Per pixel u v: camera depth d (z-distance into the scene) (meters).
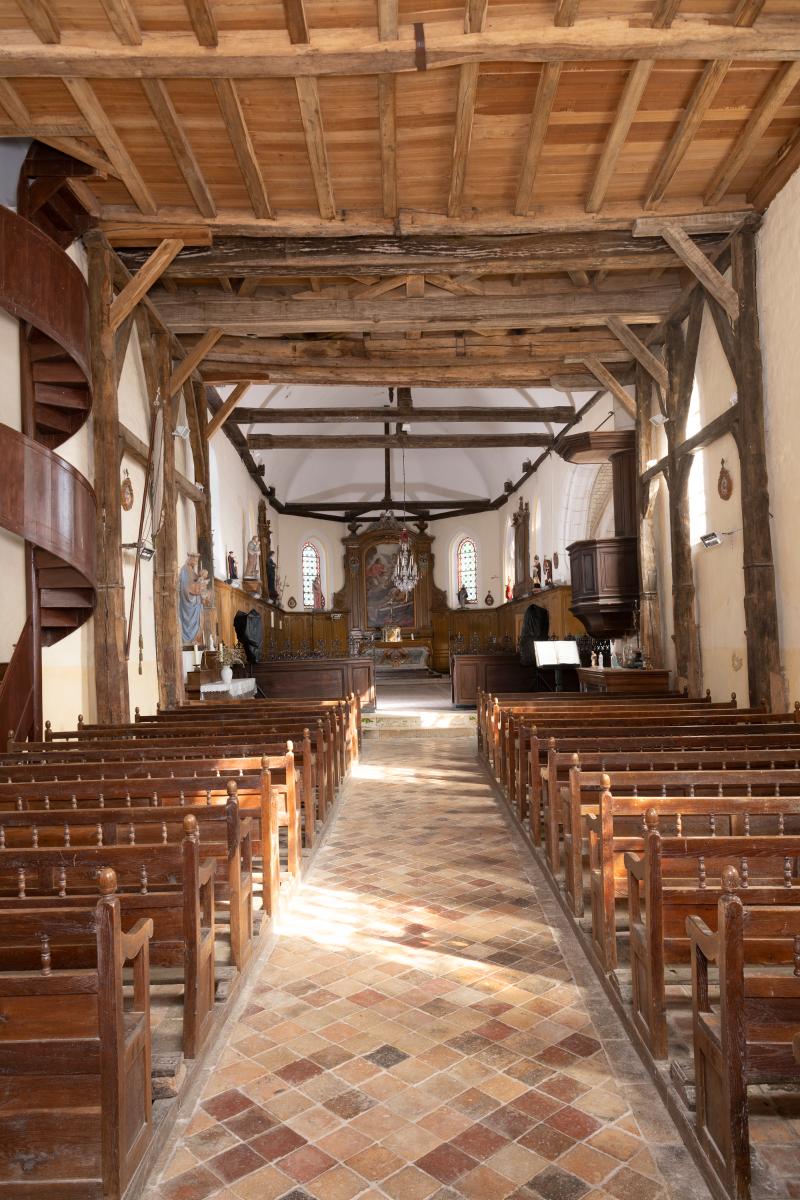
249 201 8.98
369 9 6.21
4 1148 2.56
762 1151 2.76
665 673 12.14
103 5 6.02
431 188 8.80
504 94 7.36
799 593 8.47
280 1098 3.40
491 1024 4.01
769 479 9.05
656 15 6.32
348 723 11.22
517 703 10.16
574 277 11.36
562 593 19.77
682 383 11.55
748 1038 2.59
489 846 7.35
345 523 31.28
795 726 7.05
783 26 6.45
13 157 8.34
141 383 11.46
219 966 4.39
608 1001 4.24
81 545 8.11
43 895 3.48
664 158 8.33
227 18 6.25
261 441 20.22
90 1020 2.59
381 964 4.76
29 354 8.49
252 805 5.55
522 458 24.28
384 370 14.48
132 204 9.05
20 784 4.84
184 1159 3.00
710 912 3.50
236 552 19.62
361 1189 2.84
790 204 8.46
